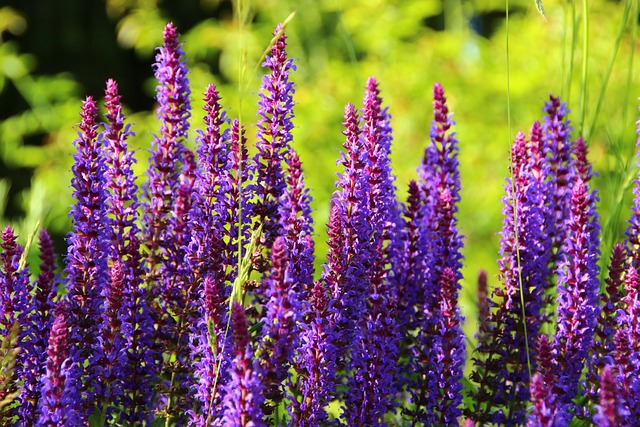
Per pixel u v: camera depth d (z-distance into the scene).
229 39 12.31
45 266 4.36
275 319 3.88
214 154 4.61
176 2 18.27
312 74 12.73
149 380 4.66
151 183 4.62
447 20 14.08
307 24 12.87
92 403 4.46
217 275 4.51
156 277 4.61
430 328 4.97
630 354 4.21
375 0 12.34
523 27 12.12
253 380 3.58
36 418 4.30
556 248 5.30
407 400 5.44
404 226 5.14
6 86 17.27
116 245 4.56
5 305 4.24
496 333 4.99
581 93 6.00
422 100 11.19
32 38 18.09
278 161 4.71
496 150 11.01
